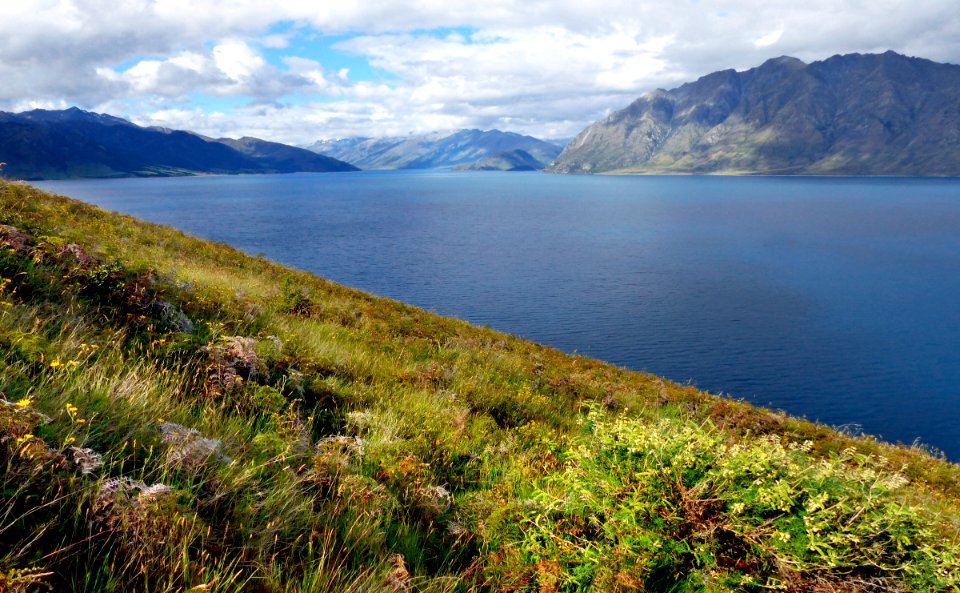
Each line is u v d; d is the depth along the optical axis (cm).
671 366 7738
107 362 530
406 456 562
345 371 882
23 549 244
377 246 15962
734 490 398
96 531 286
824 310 10744
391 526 438
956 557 362
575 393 1416
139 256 1334
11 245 758
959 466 1570
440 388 970
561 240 18588
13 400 362
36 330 534
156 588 266
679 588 372
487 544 448
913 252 17038
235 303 1037
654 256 15900
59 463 304
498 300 10494
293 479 428
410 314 2219
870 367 7994
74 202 2067
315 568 345
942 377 7675
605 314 9894
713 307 10681
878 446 1597
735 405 1738
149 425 406
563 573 383
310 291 1877
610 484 434
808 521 362
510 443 713
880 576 364
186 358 651
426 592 360
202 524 315
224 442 448
